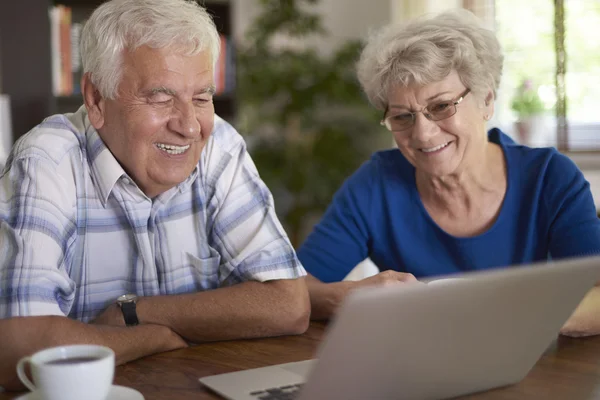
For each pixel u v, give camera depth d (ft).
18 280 3.84
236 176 5.17
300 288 4.56
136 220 4.75
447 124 5.35
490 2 12.19
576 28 11.35
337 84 14.65
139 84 4.32
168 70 4.29
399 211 6.01
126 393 2.98
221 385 3.25
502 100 12.17
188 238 5.07
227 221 5.07
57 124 4.69
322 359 2.48
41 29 10.49
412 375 2.79
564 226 5.56
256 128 15.69
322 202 14.99
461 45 5.19
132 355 3.78
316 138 15.05
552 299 2.97
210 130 4.66
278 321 4.34
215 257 5.11
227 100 12.60
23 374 2.96
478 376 3.06
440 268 5.87
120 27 4.28
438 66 5.20
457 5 12.50
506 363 3.11
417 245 5.96
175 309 4.24
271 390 3.16
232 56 12.54
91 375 2.68
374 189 6.10
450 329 2.70
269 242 4.85
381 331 2.49
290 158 14.96
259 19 15.20
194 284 5.13
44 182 4.30
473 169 5.66
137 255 4.85
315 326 4.70
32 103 10.49
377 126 15.12
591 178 10.70
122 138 4.47
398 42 5.30
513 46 12.12
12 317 3.68
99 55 4.35
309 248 6.09
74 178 4.57
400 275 4.87
